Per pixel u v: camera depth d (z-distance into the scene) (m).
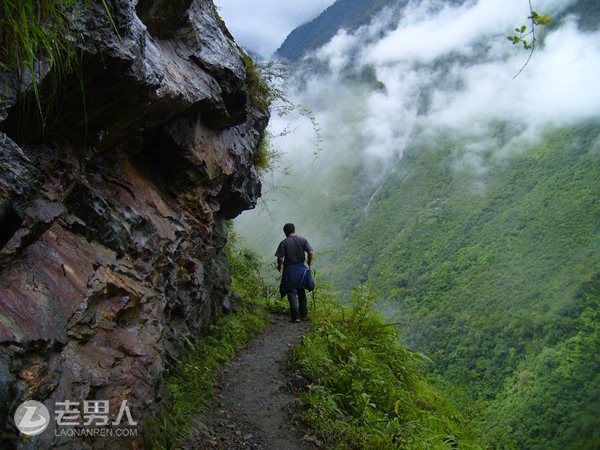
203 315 7.32
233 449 4.34
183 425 4.32
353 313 8.55
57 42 2.65
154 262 4.93
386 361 7.62
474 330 127.94
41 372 2.56
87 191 3.94
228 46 6.68
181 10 5.31
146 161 5.54
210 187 6.89
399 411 6.15
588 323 108.69
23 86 2.58
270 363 6.81
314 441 4.65
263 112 9.10
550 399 85.94
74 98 3.31
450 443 5.71
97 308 3.54
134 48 3.46
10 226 2.47
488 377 109.12
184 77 5.21
